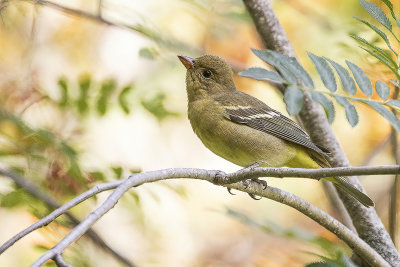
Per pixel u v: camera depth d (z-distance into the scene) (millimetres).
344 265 6797
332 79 7246
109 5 12836
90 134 12656
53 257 5898
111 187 7195
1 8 12289
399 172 6312
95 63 15734
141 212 11680
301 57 14281
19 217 13055
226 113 10516
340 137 14883
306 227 16203
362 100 7074
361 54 11492
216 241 16422
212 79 11125
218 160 17516
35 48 13422
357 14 14227
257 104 10898
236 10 13609
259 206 16812
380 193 14453
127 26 12016
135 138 16266
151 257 14148
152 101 11555
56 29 15336
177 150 17156
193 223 16531
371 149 14680
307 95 10805
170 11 14844
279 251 14359
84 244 11031
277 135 10516
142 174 7340
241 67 14164
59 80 11234
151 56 11930
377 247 9758
